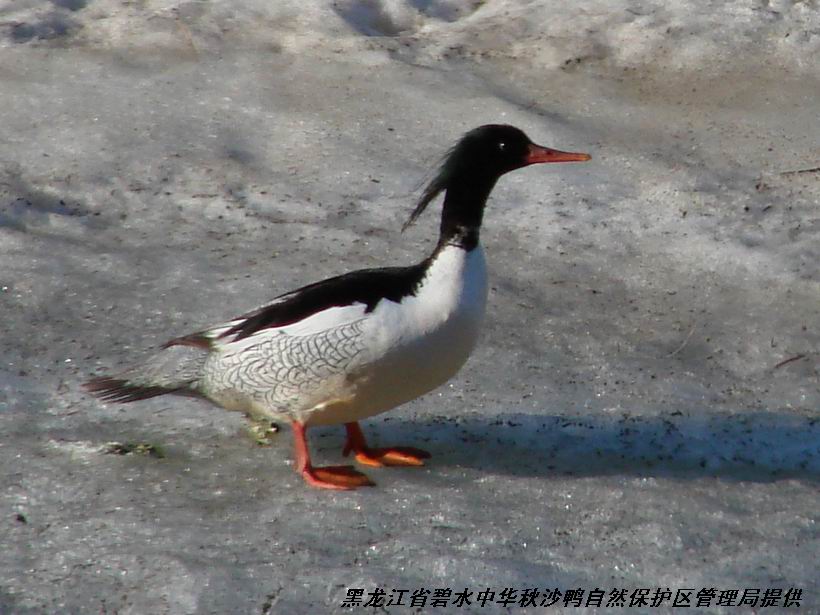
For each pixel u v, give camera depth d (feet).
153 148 47.57
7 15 55.62
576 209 45.55
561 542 28.25
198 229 43.73
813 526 29.25
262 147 48.32
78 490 30.04
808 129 50.57
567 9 57.31
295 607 25.41
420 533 28.30
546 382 35.91
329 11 56.59
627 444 33.14
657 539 28.43
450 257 29.19
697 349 38.27
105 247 42.34
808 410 35.17
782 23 55.93
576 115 51.08
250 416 33.88
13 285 39.63
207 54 53.72
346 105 50.88
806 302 40.68
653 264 42.78
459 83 52.60
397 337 28.76
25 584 26.18
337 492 30.17
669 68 54.13
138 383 31.68
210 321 38.24
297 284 40.34
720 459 32.73
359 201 45.57
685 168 47.83
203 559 26.99
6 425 32.91
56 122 48.57
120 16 56.03
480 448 32.65
